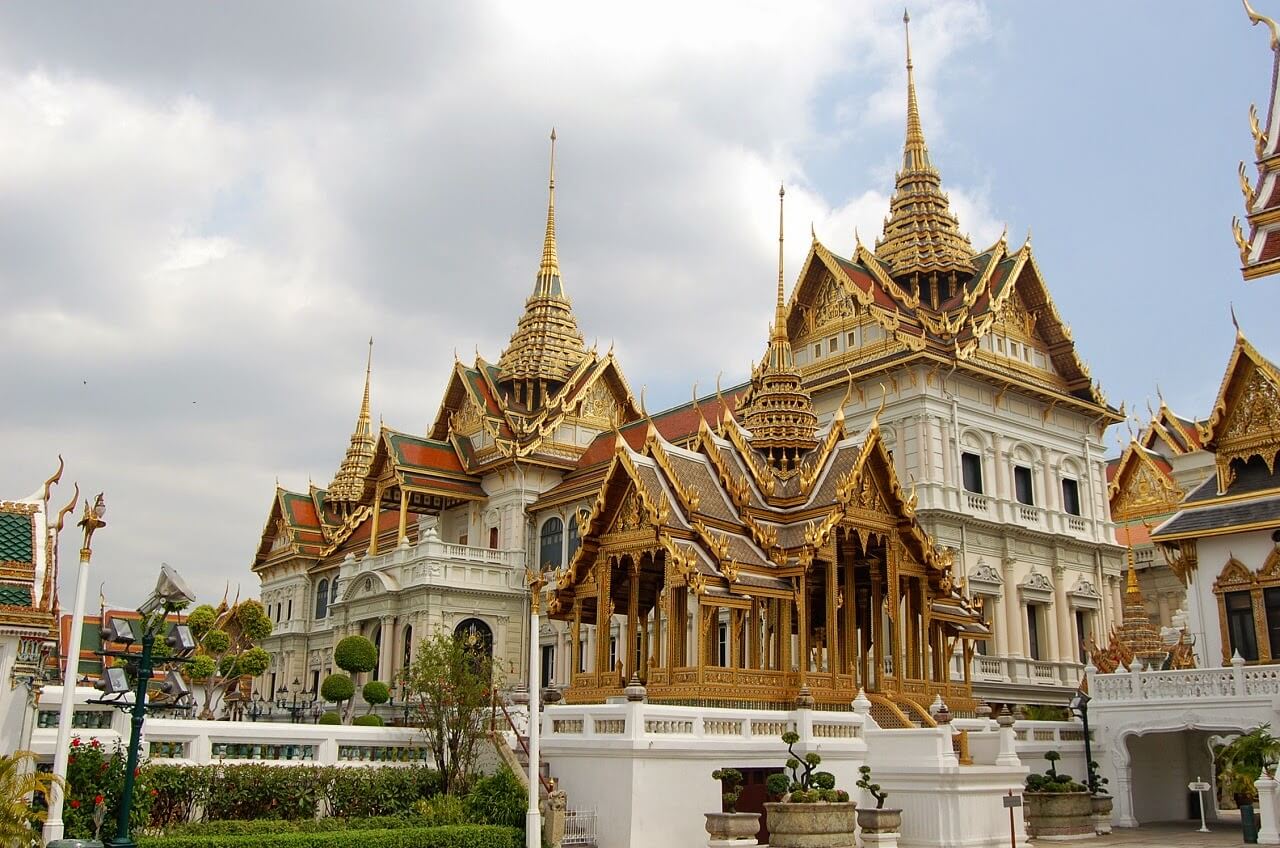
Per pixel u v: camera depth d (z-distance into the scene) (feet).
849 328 198.59
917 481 177.78
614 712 74.84
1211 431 134.00
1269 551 123.85
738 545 86.94
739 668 82.43
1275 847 84.74
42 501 70.44
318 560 322.96
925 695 93.56
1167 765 116.78
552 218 298.15
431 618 227.40
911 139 222.07
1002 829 78.59
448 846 69.46
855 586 100.17
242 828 70.03
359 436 351.87
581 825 73.15
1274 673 99.71
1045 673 182.70
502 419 264.11
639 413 275.59
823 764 78.64
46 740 69.67
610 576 89.66
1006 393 194.49
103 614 64.34
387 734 84.89
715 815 71.61
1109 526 207.10
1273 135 90.74
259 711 178.19
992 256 203.10
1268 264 85.66
